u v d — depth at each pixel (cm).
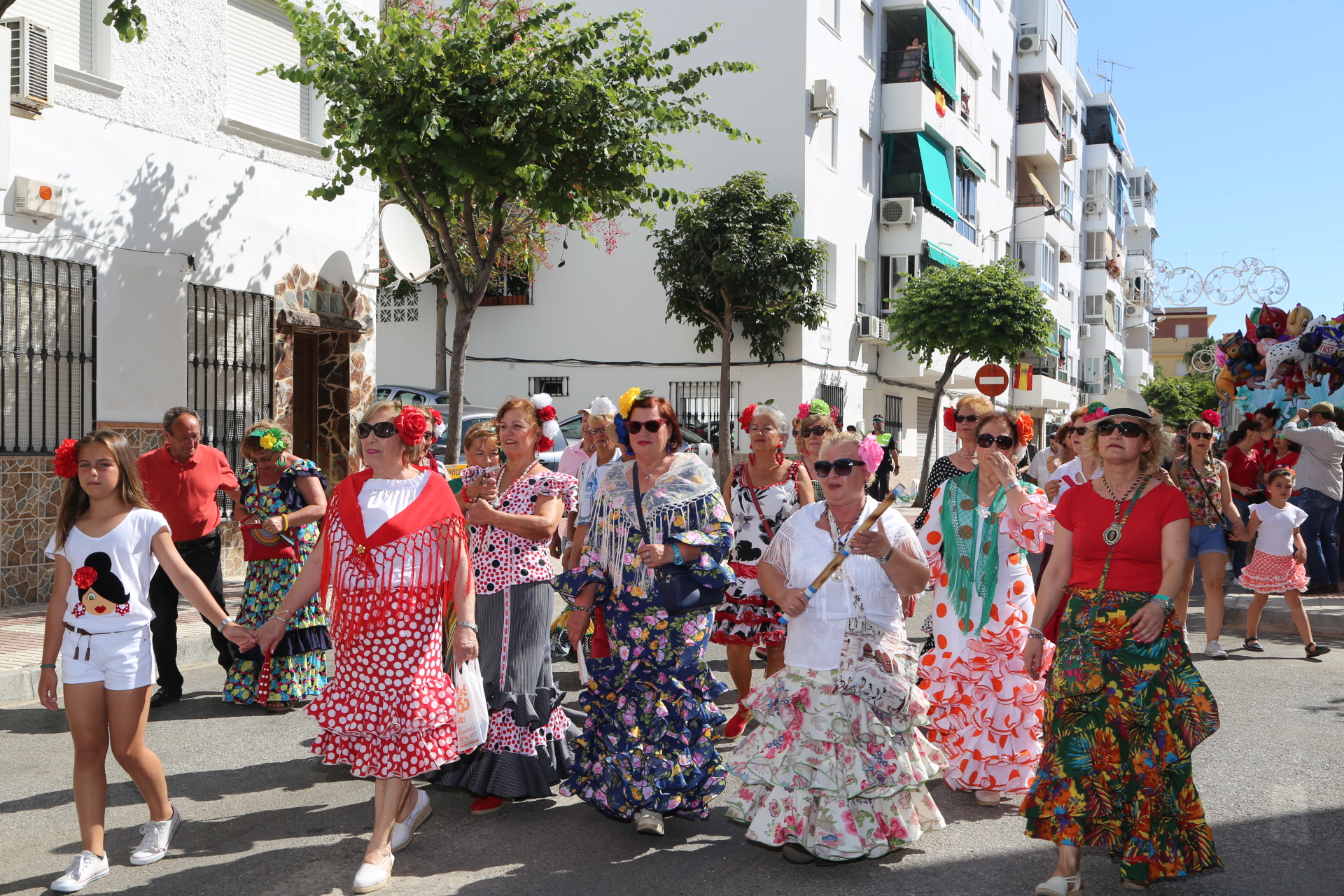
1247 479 1182
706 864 434
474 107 1123
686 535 459
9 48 885
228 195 1177
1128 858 389
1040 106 3762
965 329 2319
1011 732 511
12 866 432
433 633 428
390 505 427
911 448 2944
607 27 1209
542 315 2409
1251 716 664
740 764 439
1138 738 392
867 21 2645
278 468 695
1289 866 426
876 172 2680
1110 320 4959
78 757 416
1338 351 1509
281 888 411
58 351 995
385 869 415
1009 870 427
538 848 454
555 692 513
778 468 652
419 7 1652
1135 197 6312
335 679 426
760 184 2158
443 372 2358
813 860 432
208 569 710
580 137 1163
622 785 461
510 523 495
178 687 715
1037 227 3716
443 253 1208
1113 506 408
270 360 1228
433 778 530
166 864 435
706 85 2319
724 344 2169
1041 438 4034
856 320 2558
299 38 1118
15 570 965
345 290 1345
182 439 693
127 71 1060
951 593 530
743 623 636
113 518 423
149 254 1085
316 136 1321
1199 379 5934
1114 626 398
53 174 987
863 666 425
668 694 470
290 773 561
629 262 2350
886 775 422
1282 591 872
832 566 425
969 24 3102
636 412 473
